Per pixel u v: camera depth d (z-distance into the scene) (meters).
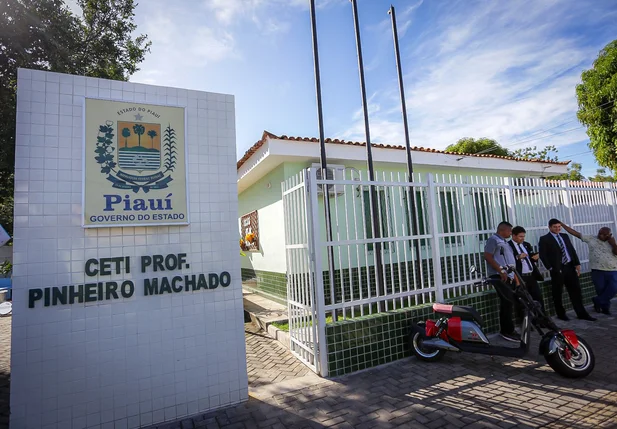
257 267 10.38
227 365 3.79
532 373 4.14
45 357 3.11
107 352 3.32
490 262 5.09
